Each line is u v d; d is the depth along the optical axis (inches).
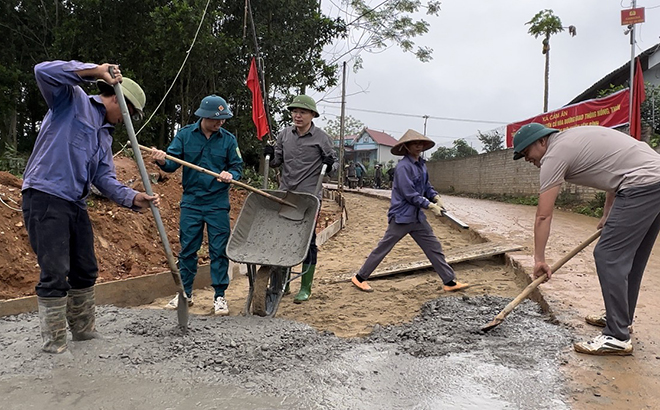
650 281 205.0
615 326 126.0
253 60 495.5
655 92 559.5
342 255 318.7
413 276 247.0
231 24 671.1
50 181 120.9
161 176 182.2
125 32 628.4
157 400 102.5
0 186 221.5
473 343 140.2
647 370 117.7
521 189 770.2
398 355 130.0
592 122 550.6
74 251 130.7
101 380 111.2
